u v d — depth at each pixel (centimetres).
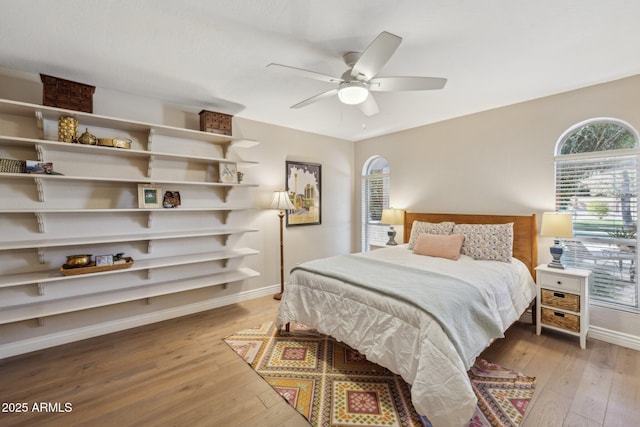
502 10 154
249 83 249
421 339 158
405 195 409
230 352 236
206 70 224
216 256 308
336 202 461
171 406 173
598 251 257
